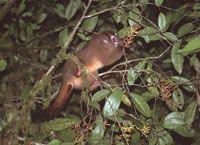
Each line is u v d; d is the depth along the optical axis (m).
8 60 3.58
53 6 3.43
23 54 3.64
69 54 2.98
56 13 3.41
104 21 3.45
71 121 2.85
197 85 2.89
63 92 3.09
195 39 2.54
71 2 3.12
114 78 3.61
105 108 2.79
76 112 3.53
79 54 3.18
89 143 2.82
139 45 3.49
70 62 3.10
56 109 3.05
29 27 3.52
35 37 3.57
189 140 3.32
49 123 2.85
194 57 2.89
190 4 3.03
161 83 2.93
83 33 3.19
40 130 2.90
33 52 3.69
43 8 3.43
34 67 3.65
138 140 3.01
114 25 3.50
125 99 2.88
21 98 3.08
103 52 3.16
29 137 2.94
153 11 3.29
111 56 3.18
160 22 2.90
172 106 2.93
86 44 3.21
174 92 2.93
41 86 2.95
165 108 3.36
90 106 2.94
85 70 3.07
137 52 3.50
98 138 2.80
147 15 3.23
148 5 3.22
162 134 2.90
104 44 3.15
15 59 3.60
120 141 3.02
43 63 3.70
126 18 2.95
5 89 3.54
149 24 3.15
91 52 3.18
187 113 2.87
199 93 2.93
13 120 2.92
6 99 3.26
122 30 2.98
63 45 3.02
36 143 2.89
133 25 2.96
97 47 3.17
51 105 3.05
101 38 3.17
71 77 3.10
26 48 3.61
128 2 3.12
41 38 3.65
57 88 3.49
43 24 3.65
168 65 3.45
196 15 2.95
